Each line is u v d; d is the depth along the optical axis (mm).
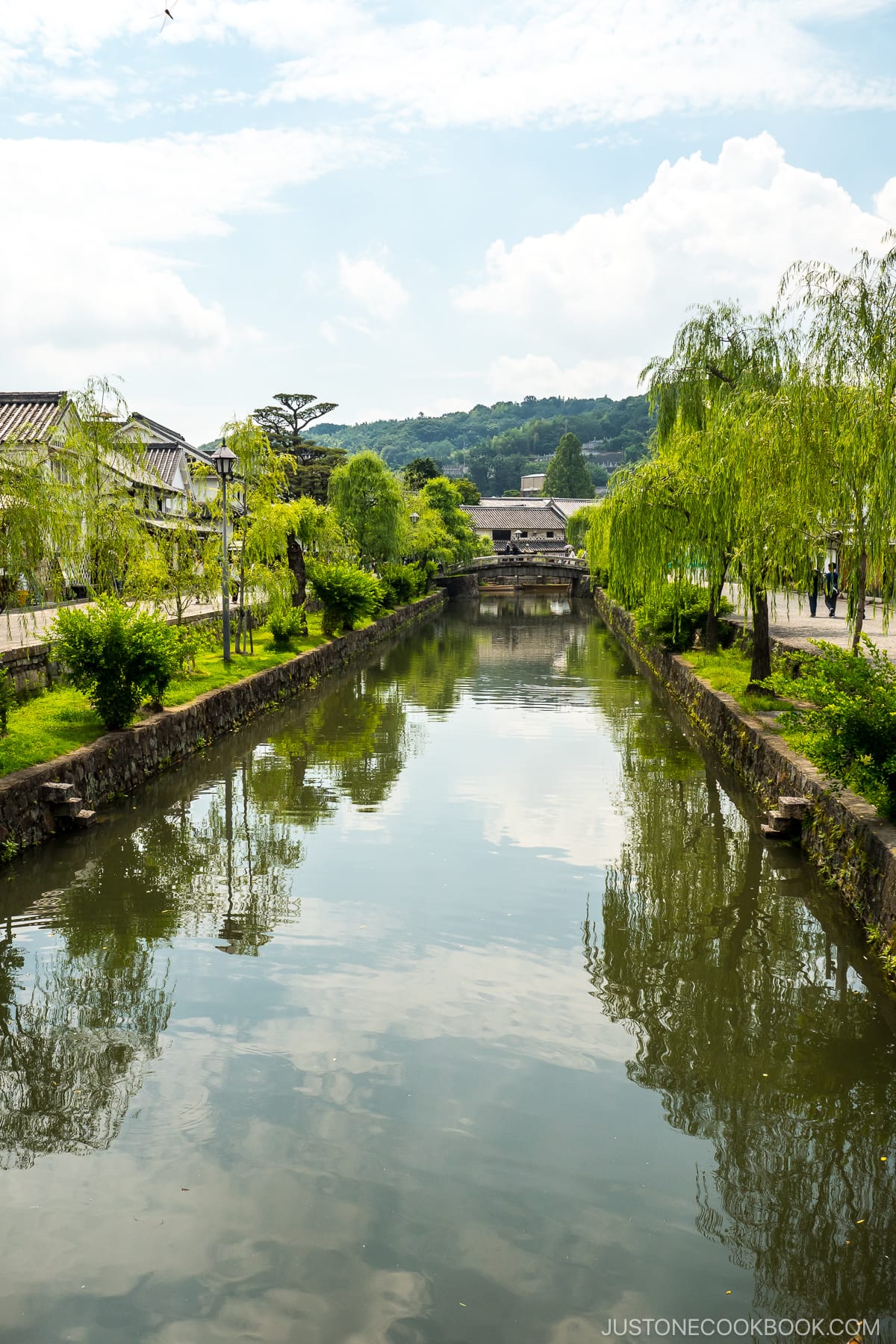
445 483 64750
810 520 11547
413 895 9195
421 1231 4598
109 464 18031
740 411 14836
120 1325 4023
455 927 8406
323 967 7562
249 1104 5656
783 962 7711
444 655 32469
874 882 7797
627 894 9234
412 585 45750
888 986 7168
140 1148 5238
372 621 35906
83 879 9680
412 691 23672
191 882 9594
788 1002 6992
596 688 24250
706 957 7789
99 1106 5656
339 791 13383
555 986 7250
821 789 9633
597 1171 5055
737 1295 4219
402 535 43594
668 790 13375
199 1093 5770
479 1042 6383
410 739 17297
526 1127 5430
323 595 29750
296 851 10609
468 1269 4348
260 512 22984
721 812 12195
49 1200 4820
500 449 172875
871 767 8211
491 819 11914
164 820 11820
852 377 10969
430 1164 5098
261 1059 6160
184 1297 4176
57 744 11969
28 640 17000
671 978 7410
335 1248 4480
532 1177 4992
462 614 52562
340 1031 6527
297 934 8234
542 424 177500
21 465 12562
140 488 19500
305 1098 5699
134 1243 4516
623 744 16781
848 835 8625
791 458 11320
